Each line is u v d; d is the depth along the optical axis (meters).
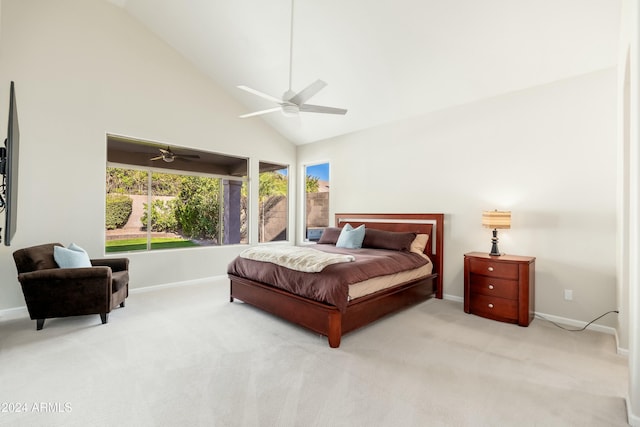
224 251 5.29
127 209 4.39
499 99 3.73
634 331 1.68
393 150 4.82
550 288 3.33
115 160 4.23
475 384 2.07
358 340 2.77
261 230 5.98
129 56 4.21
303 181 6.41
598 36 2.74
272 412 1.76
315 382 2.08
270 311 3.28
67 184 3.73
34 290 2.85
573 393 1.98
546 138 3.38
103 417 1.71
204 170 5.14
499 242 3.71
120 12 4.14
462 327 3.10
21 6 3.45
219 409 1.79
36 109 3.52
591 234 3.10
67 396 1.90
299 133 5.93
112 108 4.06
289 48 3.96
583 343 2.73
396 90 4.12
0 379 2.09
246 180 5.64
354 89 4.33
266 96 2.89
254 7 3.56
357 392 1.97
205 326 3.07
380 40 3.45
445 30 3.10
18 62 3.42
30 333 2.86
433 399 1.90
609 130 3.01
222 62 4.63
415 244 4.21
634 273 1.68
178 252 4.74
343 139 5.55
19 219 3.43
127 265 3.74
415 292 3.75
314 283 2.79
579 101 3.18
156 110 4.45
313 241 6.34
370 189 5.13
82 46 3.84
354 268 2.86
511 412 1.79
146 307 3.66
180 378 2.11
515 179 3.60
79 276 2.98
